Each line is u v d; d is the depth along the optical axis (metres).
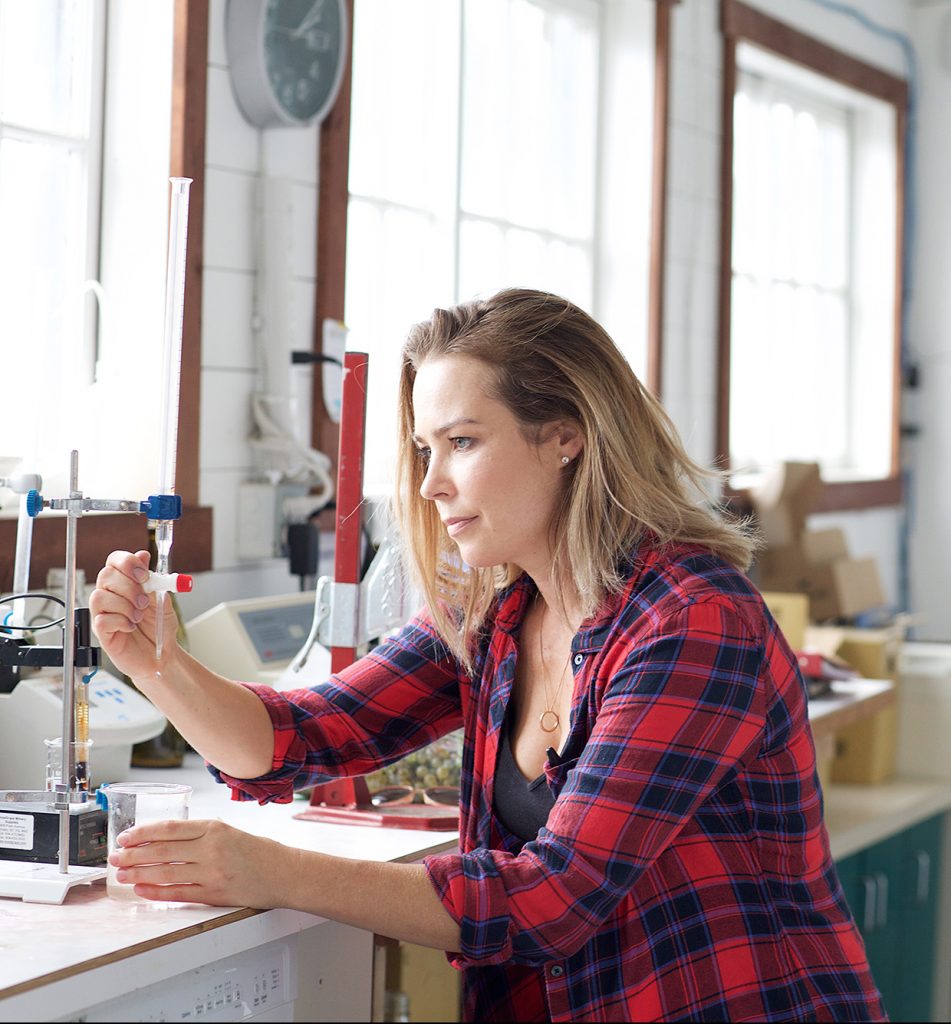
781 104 5.09
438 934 1.41
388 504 2.09
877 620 4.34
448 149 3.64
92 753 2.06
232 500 2.79
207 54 2.65
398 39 3.50
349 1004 1.84
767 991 1.48
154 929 1.40
